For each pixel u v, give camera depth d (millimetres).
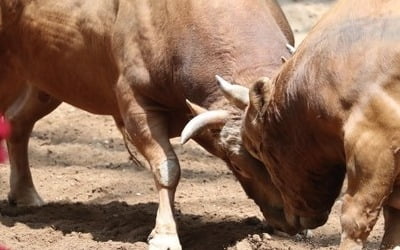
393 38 16578
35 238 21906
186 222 23031
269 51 20312
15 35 23531
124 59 21297
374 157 16562
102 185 26172
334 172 18703
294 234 20359
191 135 19562
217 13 20562
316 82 17281
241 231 22156
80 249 20844
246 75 20047
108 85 22203
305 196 19172
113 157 28641
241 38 20375
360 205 16844
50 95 24516
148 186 26219
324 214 19641
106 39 21766
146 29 20969
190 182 26406
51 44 22844
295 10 39031
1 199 25625
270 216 20531
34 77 23797
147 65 21016
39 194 25578
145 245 20984
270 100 18453
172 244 20469
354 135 16672
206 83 20328
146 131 21172
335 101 17000
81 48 22344
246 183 20688
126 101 21328
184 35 20609
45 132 30734
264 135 18719
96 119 31812
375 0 17062
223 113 19766
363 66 16688
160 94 21062
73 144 29688
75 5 22344
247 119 18953
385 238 17922
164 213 20750
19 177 24891
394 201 17453
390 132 16453
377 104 16484
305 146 18172
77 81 22812
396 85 16453
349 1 17312
